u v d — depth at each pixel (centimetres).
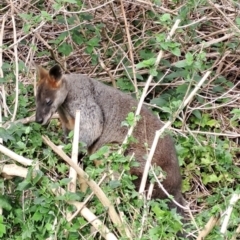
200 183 437
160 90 465
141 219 379
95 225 378
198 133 448
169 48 405
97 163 409
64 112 433
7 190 400
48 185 383
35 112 432
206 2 465
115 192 383
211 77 468
